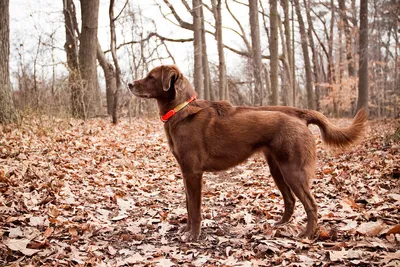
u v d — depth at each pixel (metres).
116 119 14.00
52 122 10.35
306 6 31.23
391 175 6.12
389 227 4.05
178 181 7.04
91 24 15.93
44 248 3.88
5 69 10.18
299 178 4.26
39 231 4.24
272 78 19.19
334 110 29.11
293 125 4.34
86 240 4.25
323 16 33.91
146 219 5.03
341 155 8.15
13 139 8.33
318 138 11.31
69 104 13.48
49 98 12.25
